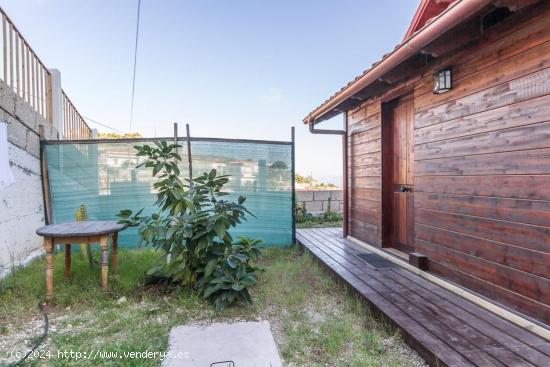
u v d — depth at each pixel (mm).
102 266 2928
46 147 4629
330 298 3004
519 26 2105
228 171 4883
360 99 4492
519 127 2113
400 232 3949
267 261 4312
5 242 3498
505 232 2229
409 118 3738
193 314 2598
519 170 2117
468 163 2562
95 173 4707
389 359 1920
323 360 1957
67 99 6141
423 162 3152
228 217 2904
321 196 8195
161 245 2973
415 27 4336
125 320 2443
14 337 2246
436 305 2430
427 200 3100
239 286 2615
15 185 3793
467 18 2012
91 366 1876
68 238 2859
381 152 4090
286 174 5078
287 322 2473
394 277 3137
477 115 2463
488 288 2379
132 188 4723
